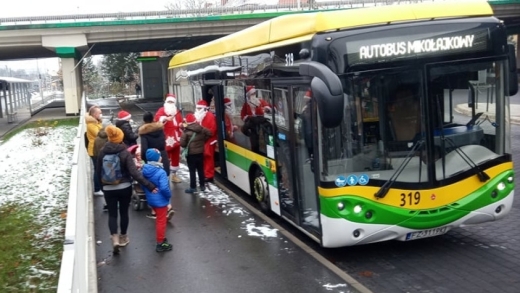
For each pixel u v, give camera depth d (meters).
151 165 8.08
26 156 20.84
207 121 12.59
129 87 84.25
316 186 7.03
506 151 7.27
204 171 12.66
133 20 39.84
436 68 6.91
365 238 6.91
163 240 8.22
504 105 7.20
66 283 3.20
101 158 8.12
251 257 7.79
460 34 6.96
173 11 41.00
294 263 7.46
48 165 18.08
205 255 7.96
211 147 12.77
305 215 7.79
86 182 10.95
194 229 9.29
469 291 6.24
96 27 39.41
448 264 7.13
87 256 7.35
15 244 9.27
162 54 67.81
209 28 41.62
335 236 6.86
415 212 6.90
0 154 22.30
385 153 6.84
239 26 41.97
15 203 12.62
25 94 50.78
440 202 6.94
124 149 8.13
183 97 17.03
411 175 6.89
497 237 8.12
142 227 9.54
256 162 9.93
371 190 6.82
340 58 6.68
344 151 6.79
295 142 7.84
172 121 12.88
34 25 38.25
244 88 10.31
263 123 9.31
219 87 12.26
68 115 40.56
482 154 7.12
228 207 10.62
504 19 47.16
